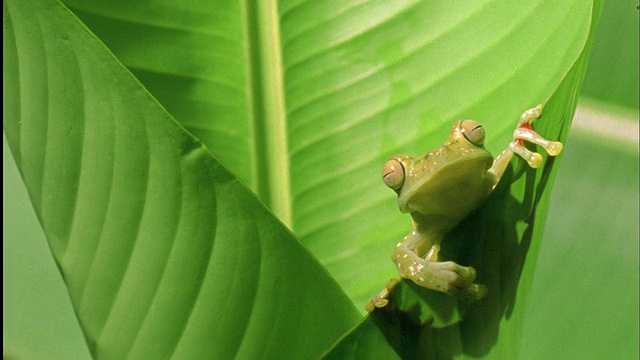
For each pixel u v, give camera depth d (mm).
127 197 352
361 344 355
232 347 362
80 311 362
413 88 391
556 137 356
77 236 356
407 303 360
